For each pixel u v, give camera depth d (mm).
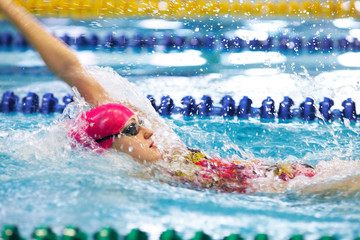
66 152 4758
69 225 3580
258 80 10188
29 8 13438
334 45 11938
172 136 5273
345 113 8344
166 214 3809
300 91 9508
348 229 3674
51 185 4184
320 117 7961
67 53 5055
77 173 4430
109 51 11914
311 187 4516
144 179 4457
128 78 10344
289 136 7117
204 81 10203
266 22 13141
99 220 3660
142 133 4688
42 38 4945
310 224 3750
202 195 4230
